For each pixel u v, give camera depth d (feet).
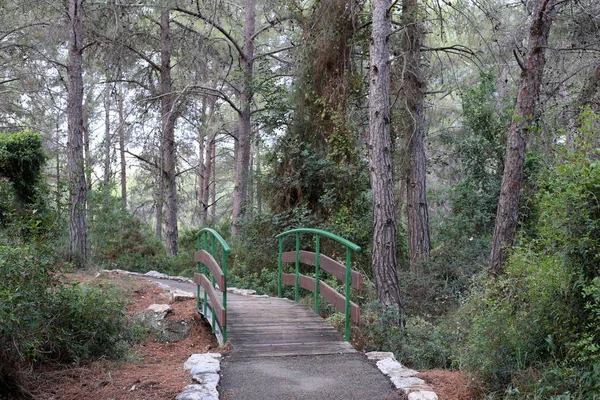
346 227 43.09
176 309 26.81
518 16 46.85
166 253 58.39
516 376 14.89
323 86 45.70
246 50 62.34
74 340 18.20
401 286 39.91
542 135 33.47
